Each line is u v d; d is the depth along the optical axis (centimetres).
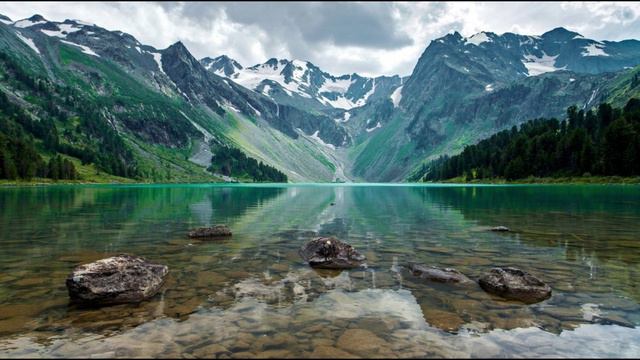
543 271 1688
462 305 1261
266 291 1416
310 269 1755
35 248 2223
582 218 3694
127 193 9794
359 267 1783
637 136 13450
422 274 1622
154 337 1009
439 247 2267
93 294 1262
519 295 1342
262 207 5466
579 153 15650
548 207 4981
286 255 2061
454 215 4141
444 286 1481
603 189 10306
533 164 17738
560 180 15675
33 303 1277
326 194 10412
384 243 2412
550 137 18262
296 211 4784
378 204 6038
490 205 5481
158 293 1387
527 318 1144
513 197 7381
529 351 934
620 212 4259
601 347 955
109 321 1121
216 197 8381
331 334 1028
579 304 1265
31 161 16688
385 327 1077
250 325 1089
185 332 1041
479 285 1494
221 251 2167
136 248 2250
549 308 1230
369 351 930
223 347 950
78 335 1025
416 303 1282
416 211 4666
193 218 3909
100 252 2120
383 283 1525
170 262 1886
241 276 1628
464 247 2262
